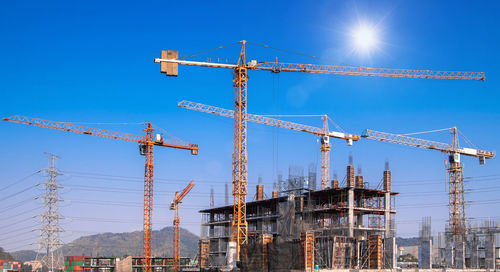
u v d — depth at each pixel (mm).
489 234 150125
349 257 118812
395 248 117688
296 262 76938
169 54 122750
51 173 168000
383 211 140500
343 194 136750
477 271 125125
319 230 128625
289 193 140875
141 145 192375
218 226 195250
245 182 121250
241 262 83562
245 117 124250
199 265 167875
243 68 125812
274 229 156125
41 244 162625
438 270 116125
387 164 142750
